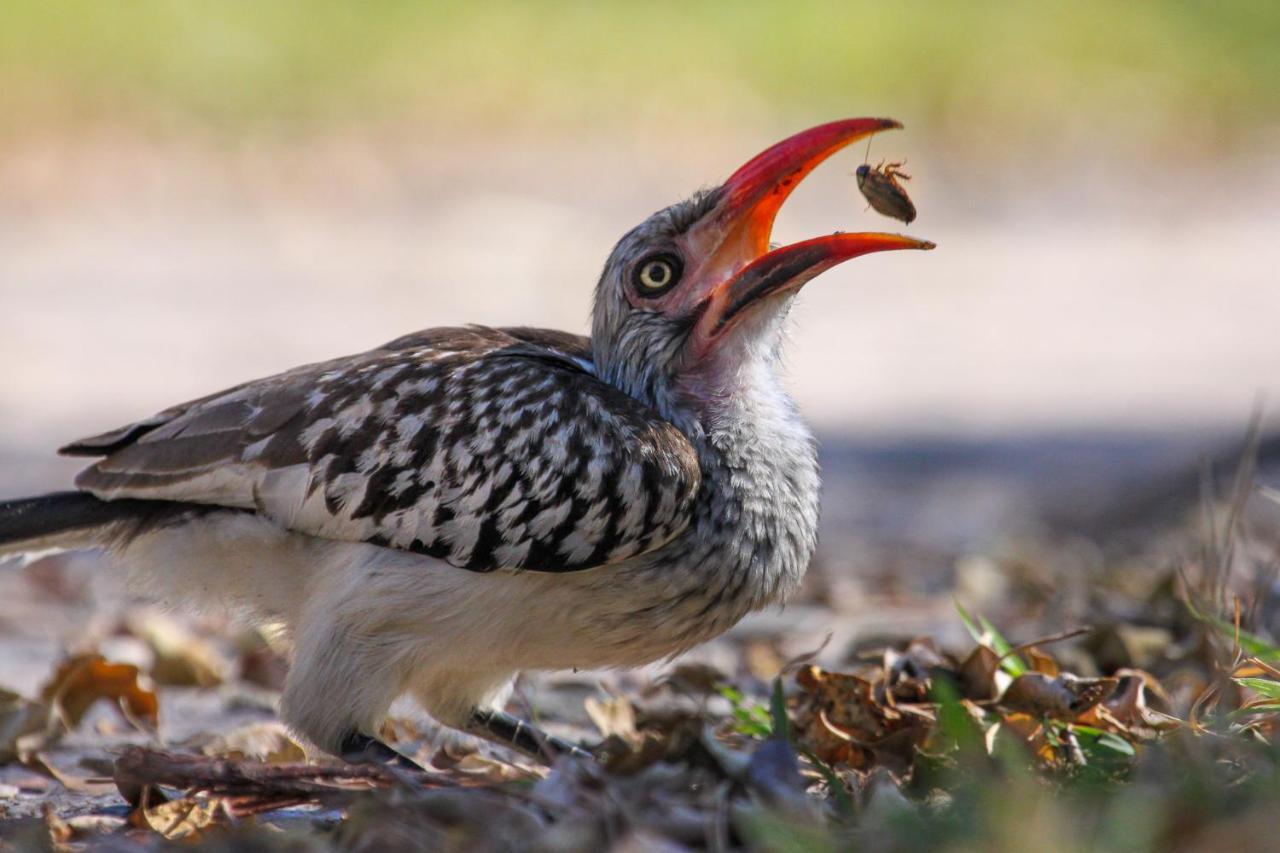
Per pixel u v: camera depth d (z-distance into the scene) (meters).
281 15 36.50
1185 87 41.75
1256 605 9.30
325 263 27.59
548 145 35.47
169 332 23.38
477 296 25.77
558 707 9.97
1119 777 6.89
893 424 20.70
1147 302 27.59
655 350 8.48
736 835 6.34
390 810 6.54
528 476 7.82
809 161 8.54
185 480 8.36
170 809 7.41
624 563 7.91
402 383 8.15
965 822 5.98
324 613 8.08
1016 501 16.66
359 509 7.96
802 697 8.59
